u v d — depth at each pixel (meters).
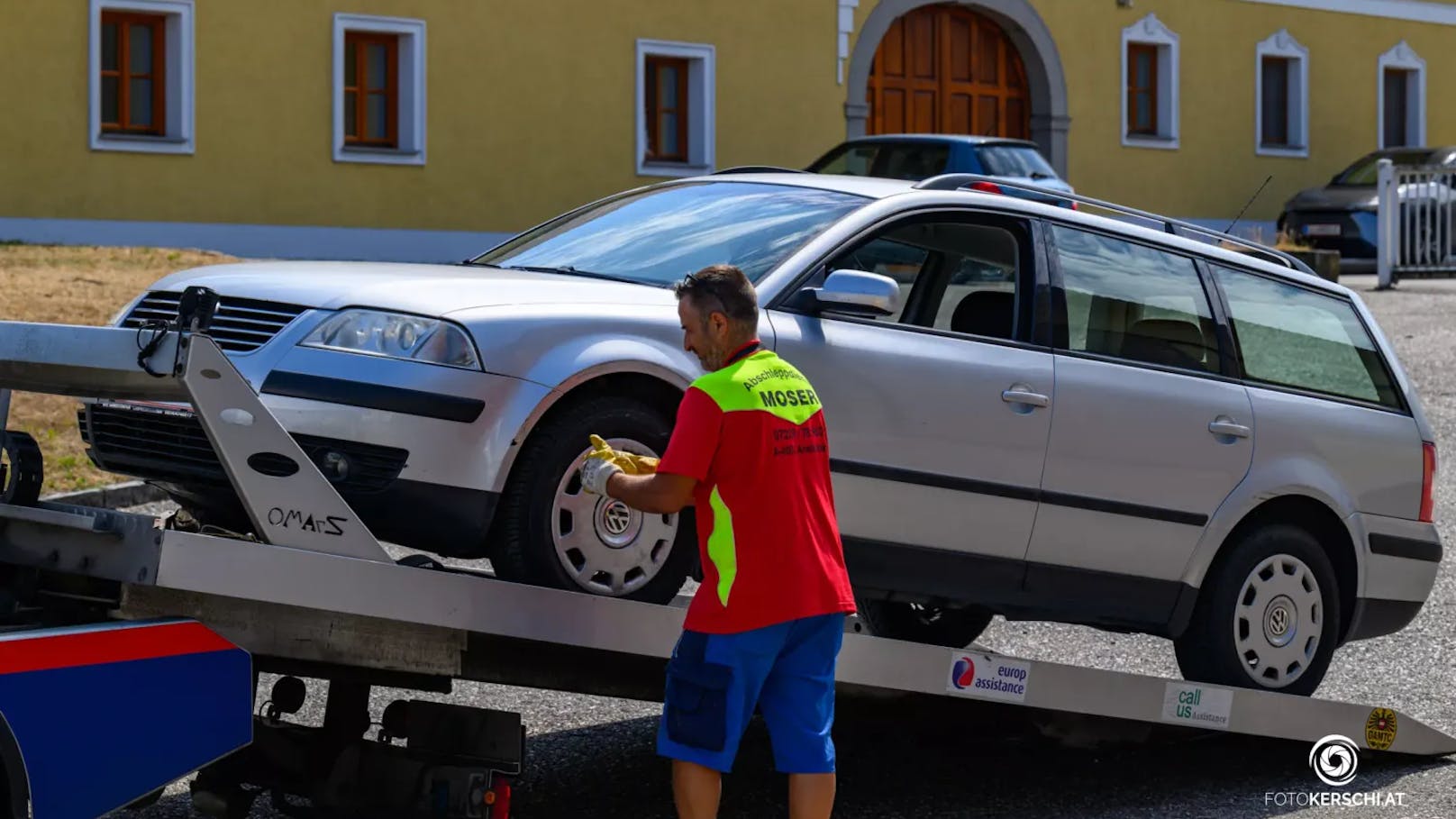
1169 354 6.94
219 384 4.60
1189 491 6.84
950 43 27.92
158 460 5.46
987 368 6.34
